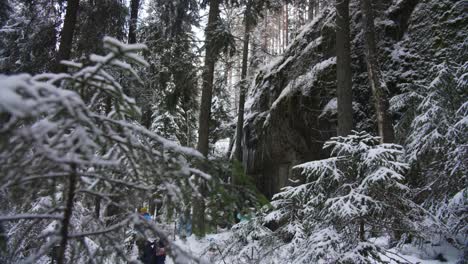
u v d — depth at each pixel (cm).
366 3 888
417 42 999
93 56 168
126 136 172
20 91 128
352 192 364
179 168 183
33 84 134
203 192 200
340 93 876
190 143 1554
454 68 631
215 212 211
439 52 910
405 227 371
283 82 1388
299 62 1262
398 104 809
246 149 1502
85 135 141
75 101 142
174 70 1062
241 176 201
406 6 1088
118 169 191
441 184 587
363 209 344
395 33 1076
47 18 925
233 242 482
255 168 1416
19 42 910
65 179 177
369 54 845
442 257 525
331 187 412
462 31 899
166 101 1089
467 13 916
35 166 155
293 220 440
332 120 1048
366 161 366
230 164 203
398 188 376
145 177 198
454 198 499
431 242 555
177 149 181
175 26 1187
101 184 202
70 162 144
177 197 190
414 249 563
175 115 1547
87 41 913
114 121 171
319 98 1111
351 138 405
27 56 868
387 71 1011
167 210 204
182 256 170
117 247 186
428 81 764
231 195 197
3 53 935
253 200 203
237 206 206
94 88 188
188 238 667
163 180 184
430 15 1001
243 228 472
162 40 1076
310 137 1116
